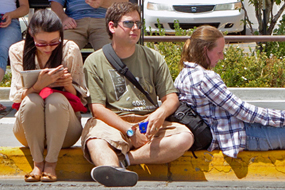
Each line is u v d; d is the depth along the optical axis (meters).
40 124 7.02
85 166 7.70
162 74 7.76
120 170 6.43
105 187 7.15
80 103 7.39
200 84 7.49
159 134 7.47
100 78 7.53
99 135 7.08
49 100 6.93
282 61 15.18
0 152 7.71
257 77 14.66
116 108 7.57
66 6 11.12
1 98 12.98
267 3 18.48
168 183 7.40
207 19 20.91
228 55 15.02
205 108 7.57
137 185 7.27
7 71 15.82
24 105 6.89
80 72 7.47
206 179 7.65
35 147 7.15
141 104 7.61
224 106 7.43
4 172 7.70
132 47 7.52
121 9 7.29
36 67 7.38
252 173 7.66
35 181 7.22
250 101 13.00
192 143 7.35
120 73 7.50
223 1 21.25
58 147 7.16
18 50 7.42
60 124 7.00
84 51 12.78
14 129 7.43
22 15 11.10
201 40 7.66
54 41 7.05
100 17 10.75
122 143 7.10
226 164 7.66
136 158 7.36
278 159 7.68
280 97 13.37
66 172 7.69
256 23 25.41
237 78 14.59
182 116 7.52
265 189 7.14
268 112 7.49
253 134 7.62
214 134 7.54
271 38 13.14
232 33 22.06
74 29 10.70
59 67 6.91
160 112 7.26
